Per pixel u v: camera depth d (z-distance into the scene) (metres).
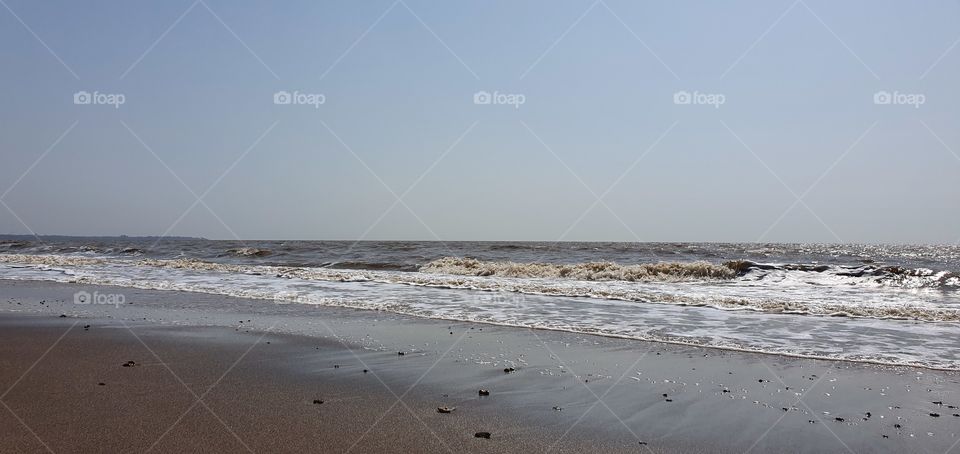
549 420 5.64
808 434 5.33
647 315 12.23
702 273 22.00
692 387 6.84
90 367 7.46
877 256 55.53
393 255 39.56
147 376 7.04
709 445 5.05
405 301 14.29
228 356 8.21
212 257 37.75
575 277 22.50
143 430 5.13
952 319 11.80
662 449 4.95
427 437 5.13
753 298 15.48
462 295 15.51
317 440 4.98
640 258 38.62
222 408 5.82
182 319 11.49
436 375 7.29
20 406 5.79
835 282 20.27
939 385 6.98
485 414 5.80
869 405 6.19
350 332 10.20
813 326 11.01
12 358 7.95
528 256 39.56
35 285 18.02
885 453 4.91
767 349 8.97
